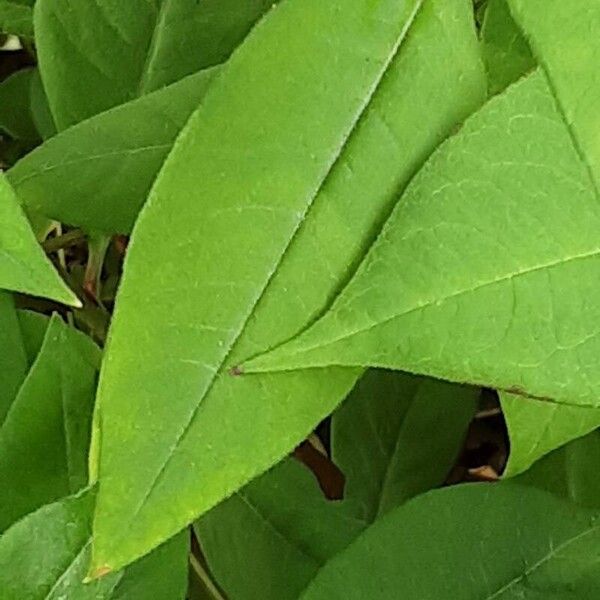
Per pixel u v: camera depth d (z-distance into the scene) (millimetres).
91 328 406
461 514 320
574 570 319
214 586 376
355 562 315
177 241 286
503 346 278
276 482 357
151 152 337
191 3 371
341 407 410
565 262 281
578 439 354
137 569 306
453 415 407
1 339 330
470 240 279
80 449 320
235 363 284
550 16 281
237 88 290
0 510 314
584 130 281
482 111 281
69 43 372
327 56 292
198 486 281
